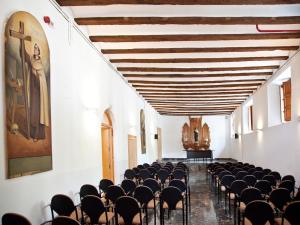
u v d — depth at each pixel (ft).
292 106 28.94
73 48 21.16
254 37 24.86
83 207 16.07
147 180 23.72
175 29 24.72
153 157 68.80
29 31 14.70
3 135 12.48
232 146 81.25
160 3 19.02
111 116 32.99
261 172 29.55
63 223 11.44
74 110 21.08
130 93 43.16
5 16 12.79
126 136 39.78
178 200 19.67
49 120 16.67
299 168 26.96
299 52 26.45
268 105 38.78
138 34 25.36
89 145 24.31
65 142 19.29
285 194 17.99
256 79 40.50
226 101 60.49
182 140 87.76
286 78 34.81
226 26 24.14
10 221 11.20
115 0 18.63
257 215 14.23
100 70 28.12
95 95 26.32
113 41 25.36
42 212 15.74
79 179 21.76
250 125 57.47
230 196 24.54
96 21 21.81
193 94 51.80
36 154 15.10
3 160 12.45
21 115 13.76
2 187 12.36
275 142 35.73
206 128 87.51
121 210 16.22
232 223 22.26
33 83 14.96
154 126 71.87
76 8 20.83
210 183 42.91
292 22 21.85
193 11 21.38
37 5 15.71
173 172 31.04
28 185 14.43
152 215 24.99
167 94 51.67
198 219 23.54
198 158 82.58
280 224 16.40
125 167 38.50
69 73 20.27
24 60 14.15
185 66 34.99
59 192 18.12
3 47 12.62
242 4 19.20
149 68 35.12
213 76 37.88
